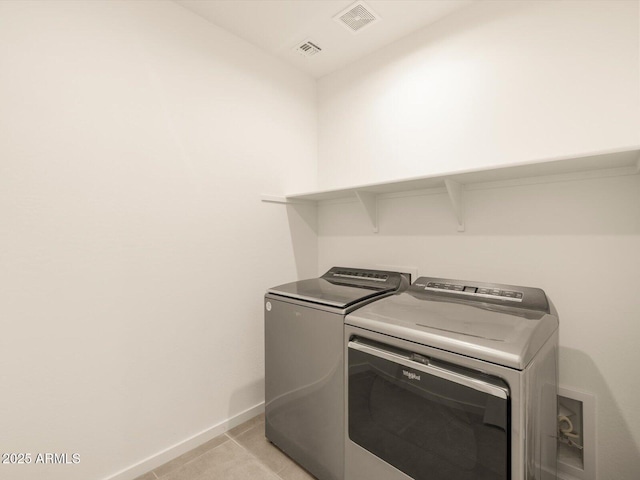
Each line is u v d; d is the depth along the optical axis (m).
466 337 0.99
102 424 1.40
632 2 1.26
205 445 1.73
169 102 1.62
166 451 1.60
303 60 2.23
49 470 1.26
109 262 1.42
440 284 1.59
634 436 1.28
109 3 1.42
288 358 1.60
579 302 1.39
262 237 2.09
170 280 1.63
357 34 1.94
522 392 0.86
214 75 1.82
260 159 2.07
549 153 1.45
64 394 1.30
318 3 1.68
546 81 1.46
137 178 1.51
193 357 1.72
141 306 1.52
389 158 2.05
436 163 1.82
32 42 1.21
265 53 2.11
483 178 1.55
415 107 1.92
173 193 1.64
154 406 1.57
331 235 2.41
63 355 1.29
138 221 1.51
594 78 1.34
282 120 2.22
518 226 1.55
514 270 1.56
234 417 1.90
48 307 1.26
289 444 1.60
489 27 1.62
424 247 1.89
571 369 1.41
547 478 1.14
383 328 1.16
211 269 1.80
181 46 1.68
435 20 1.82
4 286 1.16
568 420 1.43
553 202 1.45
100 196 1.39
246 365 1.98
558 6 1.42
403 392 1.11
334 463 1.38
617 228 1.30
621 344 1.30
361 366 1.24
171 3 1.64
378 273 1.95
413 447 1.09
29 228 1.21
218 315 1.84
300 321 1.53
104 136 1.40
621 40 1.28
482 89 1.65
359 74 2.22
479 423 0.93
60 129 1.28
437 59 1.82
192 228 1.72
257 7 1.70
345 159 2.31
